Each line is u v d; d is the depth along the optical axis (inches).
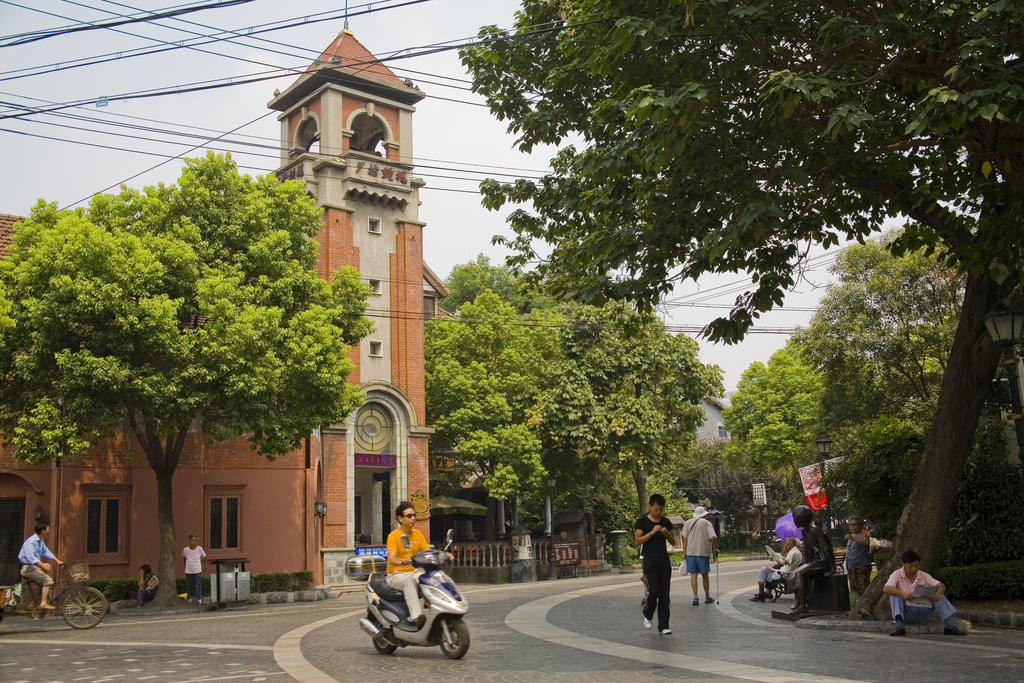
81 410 743.7
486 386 1289.4
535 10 573.6
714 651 403.2
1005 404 674.2
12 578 882.1
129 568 930.1
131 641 539.2
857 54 442.0
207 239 890.1
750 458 2121.1
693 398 1514.5
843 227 515.5
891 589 475.2
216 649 473.7
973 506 617.3
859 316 1123.9
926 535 503.2
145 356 789.2
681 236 457.7
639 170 466.6
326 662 403.9
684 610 633.6
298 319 872.3
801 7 441.4
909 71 431.2
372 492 1305.4
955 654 388.5
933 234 495.2
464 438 1321.4
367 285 976.9
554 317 1427.2
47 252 743.7
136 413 933.8
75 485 912.3
